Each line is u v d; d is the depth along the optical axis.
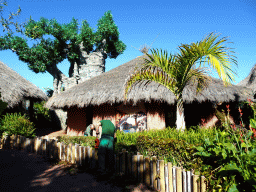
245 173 2.36
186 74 5.77
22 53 21.05
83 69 24.25
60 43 23.05
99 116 10.93
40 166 5.15
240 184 2.39
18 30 10.99
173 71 5.84
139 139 4.88
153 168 3.63
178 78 5.93
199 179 2.91
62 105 11.23
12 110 12.84
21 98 11.91
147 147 4.50
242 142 2.76
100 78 12.58
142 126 9.72
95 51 25.84
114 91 9.43
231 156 2.60
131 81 6.10
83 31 23.31
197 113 11.50
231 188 2.39
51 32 21.75
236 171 2.44
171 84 6.20
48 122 19.14
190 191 3.09
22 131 8.47
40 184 3.83
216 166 2.89
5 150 7.07
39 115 18.47
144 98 8.42
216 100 9.44
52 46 23.12
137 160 4.01
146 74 6.12
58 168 4.97
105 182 3.92
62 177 4.25
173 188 3.32
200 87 6.62
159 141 4.14
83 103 10.21
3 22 10.17
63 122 19.86
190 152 3.29
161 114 9.51
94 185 3.78
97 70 24.39
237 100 10.05
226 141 3.16
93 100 9.85
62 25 23.06
